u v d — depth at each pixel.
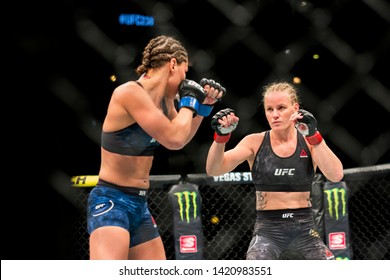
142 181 6.28
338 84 11.14
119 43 9.69
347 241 8.61
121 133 6.04
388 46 11.04
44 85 9.44
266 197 7.30
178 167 10.35
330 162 6.96
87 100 9.88
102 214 5.95
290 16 10.60
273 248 7.15
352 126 11.24
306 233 7.22
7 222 8.63
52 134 9.42
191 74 10.61
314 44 10.90
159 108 6.27
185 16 10.25
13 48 9.05
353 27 10.94
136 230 6.32
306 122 6.83
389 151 11.27
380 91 11.17
